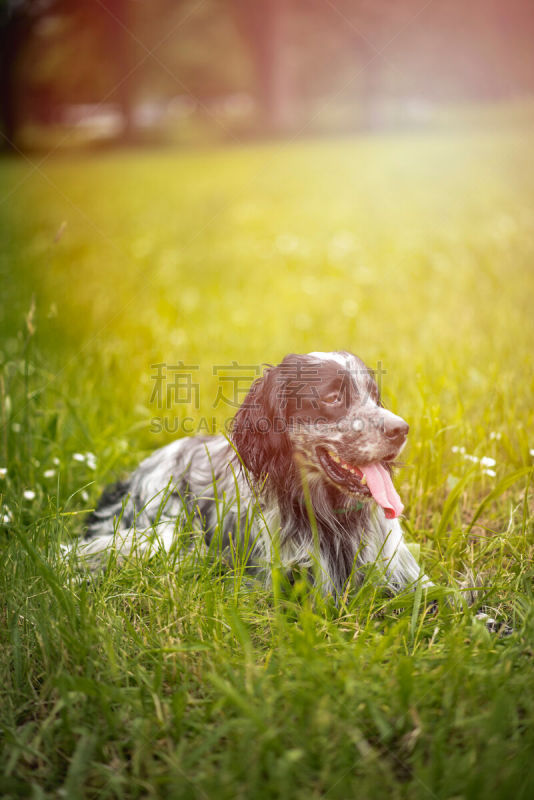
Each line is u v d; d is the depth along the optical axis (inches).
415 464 147.6
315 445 120.6
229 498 131.8
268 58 1416.1
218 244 461.4
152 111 2033.7
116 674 90.7
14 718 88.3
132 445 184.4
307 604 99.3
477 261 358.6
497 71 1612.9
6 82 1380.4
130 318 292.2
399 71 1577.3
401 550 124.9
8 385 181.8
